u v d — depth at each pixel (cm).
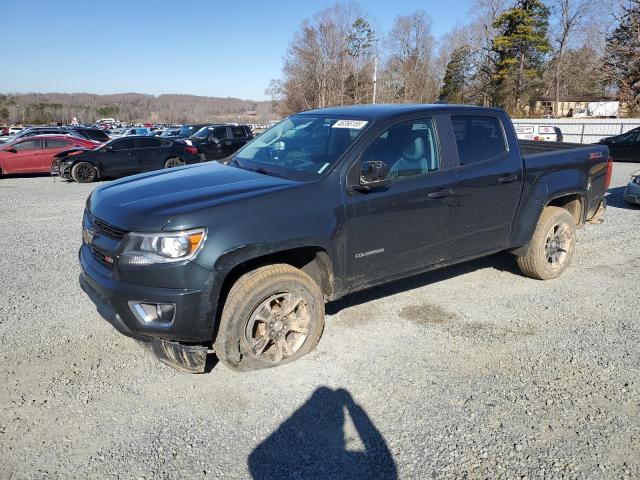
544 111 5559
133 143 1513
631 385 342
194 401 322
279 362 360
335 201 362
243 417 307
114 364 365
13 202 1048
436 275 561
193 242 308
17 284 523
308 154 399
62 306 466
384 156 392
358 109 442
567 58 5381
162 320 313
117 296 312
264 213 331
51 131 2488
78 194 1176
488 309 468
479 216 455
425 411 313
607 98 5281
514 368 364
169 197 338
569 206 578
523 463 269
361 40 6200
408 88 6562
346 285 383
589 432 294
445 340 406
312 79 6216
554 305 479
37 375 349
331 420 305
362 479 259
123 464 267
